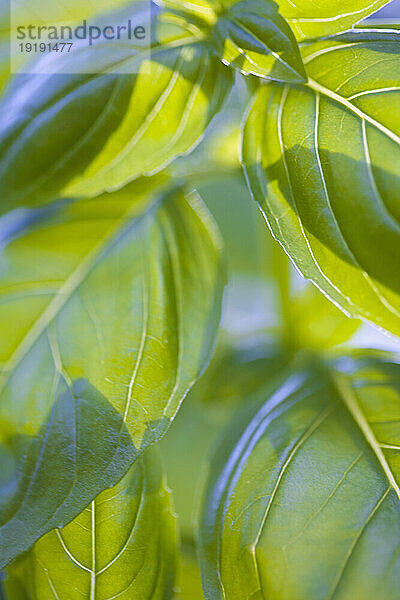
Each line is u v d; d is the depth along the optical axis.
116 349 0.25
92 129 0.25
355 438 0.25
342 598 0.24
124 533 0.25
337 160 0.25
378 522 0.25
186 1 0.26
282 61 0.25
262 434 0.26
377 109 0.25
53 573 0.25
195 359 0.25
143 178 0.27
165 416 0.25
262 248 0.30
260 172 0.25
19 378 0.25
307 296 0.29
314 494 0.25
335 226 0.24
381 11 0.32
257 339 0.29
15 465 0.24
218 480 0.25
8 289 0.25
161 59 0.25
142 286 0.26
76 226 0.26
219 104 0.25
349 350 0.28
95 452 0.24
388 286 0.24
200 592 0.27
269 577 0.25
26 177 0.24
